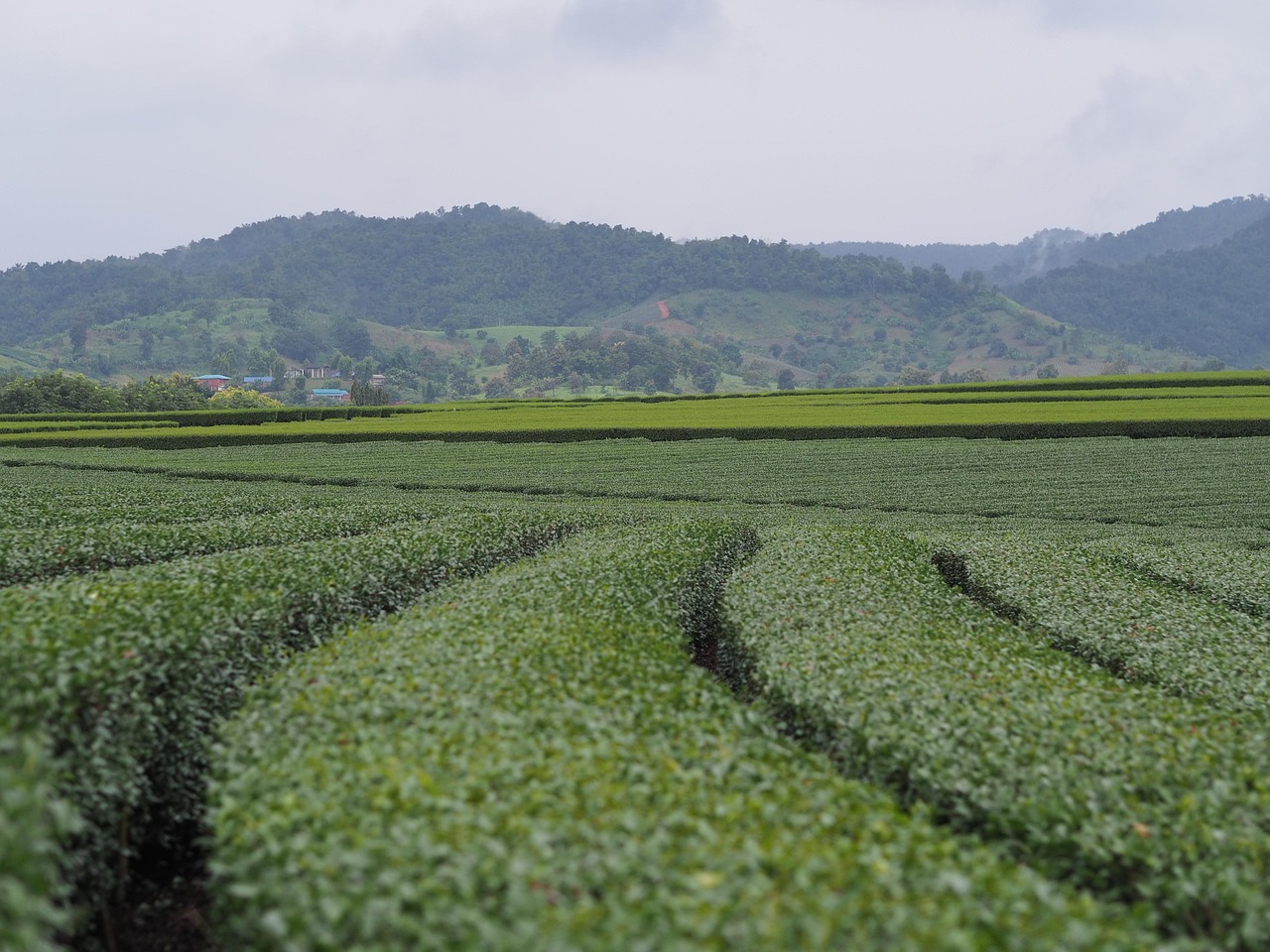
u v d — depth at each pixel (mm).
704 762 7574
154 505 27109
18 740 6871
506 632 11336
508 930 5215
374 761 7203
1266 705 10977
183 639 10414
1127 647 13516
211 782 7652
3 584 16438
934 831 6582
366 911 5355
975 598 19156
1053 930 5234
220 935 6738
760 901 5297
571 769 6977
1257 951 6465
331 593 14148
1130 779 8227
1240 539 27344
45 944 4930
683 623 15250
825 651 11625
